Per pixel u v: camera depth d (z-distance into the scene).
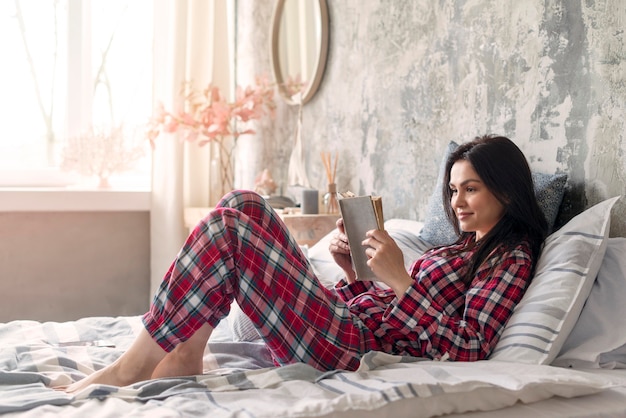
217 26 4.04
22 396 1.36
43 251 3.77
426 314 1.59
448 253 1.77
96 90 4.04
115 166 3.92
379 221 1.66
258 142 3.94
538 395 1.35
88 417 1.26
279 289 1.56
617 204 1.79
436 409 1.30
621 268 1.65
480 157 1.72
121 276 3.89
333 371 1.49
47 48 3.97
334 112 3.32
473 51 2.34
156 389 1.42
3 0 3.90
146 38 4.09
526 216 1.71
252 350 1.76
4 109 3.92
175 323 1.51
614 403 1.36
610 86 1.81
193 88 3.96
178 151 3.83
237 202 1.67
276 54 3.83
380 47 2.91
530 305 1.59
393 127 2.83
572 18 1.93
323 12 3.34
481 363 1.50
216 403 1.33
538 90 2.05
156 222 3.86
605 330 1.59
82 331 2.00
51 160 4.01
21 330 1.99
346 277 1.96
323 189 3.43
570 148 1.94
